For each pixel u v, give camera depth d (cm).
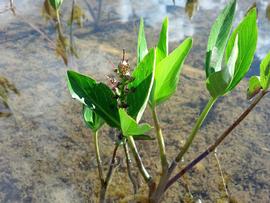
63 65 38
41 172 29
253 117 34
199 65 39
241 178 29
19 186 28
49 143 31
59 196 27
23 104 34
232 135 32
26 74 37
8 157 30
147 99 21
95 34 43
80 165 29
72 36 42
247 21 21
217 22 23
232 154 30
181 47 21
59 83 36
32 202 27
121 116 20
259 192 28
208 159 30
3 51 40
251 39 21
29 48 40
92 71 38
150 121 33
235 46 20
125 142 26
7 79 36
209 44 23
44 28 43
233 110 34
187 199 27
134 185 28
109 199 27
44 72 37
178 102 35
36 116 33
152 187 24
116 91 22
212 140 31
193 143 31
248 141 32
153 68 20
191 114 34
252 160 30
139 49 23
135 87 21
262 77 22
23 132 32
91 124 24
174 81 22
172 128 33
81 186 28
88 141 31
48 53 40
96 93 22
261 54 39
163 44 22
